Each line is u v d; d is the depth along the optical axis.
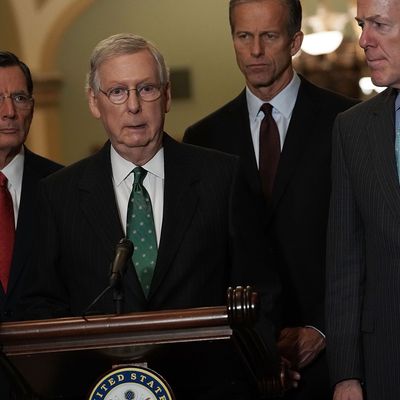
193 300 4.23
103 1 15.12
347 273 4.50
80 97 15.13
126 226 4.33
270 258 4.47
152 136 4.29
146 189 4.40
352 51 13.48
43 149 15.15
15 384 3.70
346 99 5.51
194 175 4.40
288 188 5.31
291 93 5.46
